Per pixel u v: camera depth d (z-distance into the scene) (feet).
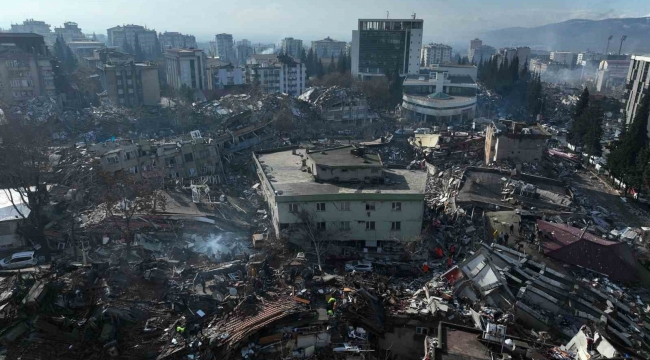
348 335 98.89
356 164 174.19
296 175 185.26
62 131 297.94
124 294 102.12
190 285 109.91
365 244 164.96
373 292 116.37
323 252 156.66
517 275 121.49
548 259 134.72
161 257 138.72
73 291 98.53
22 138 192.34
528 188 185.06
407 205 161.38
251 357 91.45
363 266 150.41
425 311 107.96
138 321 95.76
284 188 168.14
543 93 525.34
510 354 81.35
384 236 164.55
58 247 157.07
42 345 86.43
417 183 174.70
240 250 153.79
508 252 131.95
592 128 304.50
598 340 88.43
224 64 533.14
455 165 256.73
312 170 181.68
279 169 194.59
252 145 285.84
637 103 364.17
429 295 116.98
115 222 157.17
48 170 204.33
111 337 90.07
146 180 202.08
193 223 162.40
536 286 117.39
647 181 221.25
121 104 384.47
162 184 201.77
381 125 393.29
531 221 156.35
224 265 122.93
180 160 234.17
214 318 99.81
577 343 91.09
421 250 158.20
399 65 588.09
